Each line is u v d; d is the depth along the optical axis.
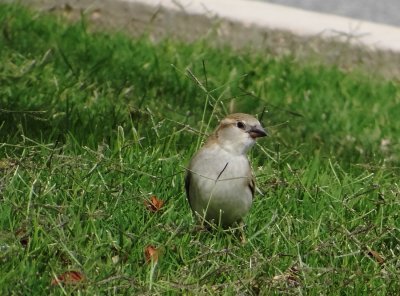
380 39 17.50
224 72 15.98
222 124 10.23
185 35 17.62
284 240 9.91
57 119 12.40
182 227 9.59
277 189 11.17
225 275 9.02
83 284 8.34
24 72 14.05
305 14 18.23
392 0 22.44
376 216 10.85
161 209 10.23
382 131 14.66
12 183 9.93
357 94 16.19
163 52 16.48
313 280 9.06
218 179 10.06
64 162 10.62
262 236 10.11
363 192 11.22
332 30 17.44
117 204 9.97
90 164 10.62
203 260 9.17
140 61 15.84
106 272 8.68
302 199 11.13
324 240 9.97
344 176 11.87
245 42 17.53
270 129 13.64
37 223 9.10
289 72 16.50
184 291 8.62
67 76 14.34
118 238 9.48
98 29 17.67
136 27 17.73
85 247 9.19
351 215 10.82
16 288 8.28
